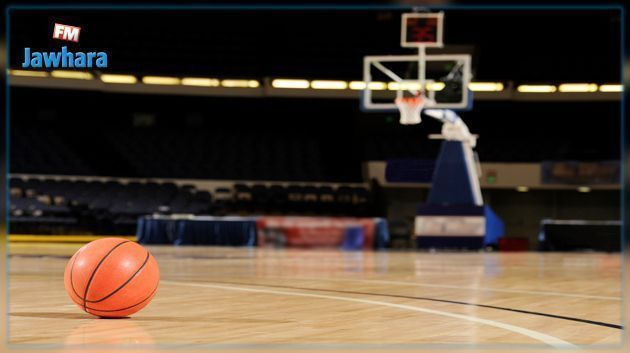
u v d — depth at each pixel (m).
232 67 16.50
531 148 16.42
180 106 16.92
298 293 3.62
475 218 10.89
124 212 13.20
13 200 12.57
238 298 3.32
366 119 17.02
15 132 14.86
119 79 16.11
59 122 15.99
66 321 2.42
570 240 12.03
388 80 16.89
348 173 15.95
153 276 2.49
